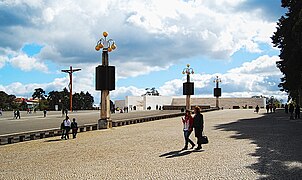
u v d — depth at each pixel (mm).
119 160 14680
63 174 11992
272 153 15891
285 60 47031
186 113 17844
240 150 17031
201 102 126875
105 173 12008
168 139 22766
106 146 19672
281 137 22891
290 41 44844
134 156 15703
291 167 12508
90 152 17312
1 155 16938
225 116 55531
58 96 127625
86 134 27875
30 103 133250
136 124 39812
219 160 14242
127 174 11758
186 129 17688
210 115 59594
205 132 27188
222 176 11219
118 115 66500
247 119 45969
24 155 16812
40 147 19891
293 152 16109
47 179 11266
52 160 15070
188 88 71500
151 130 30703
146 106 123250
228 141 20938
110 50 34781
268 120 43094
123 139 23344
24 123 43500
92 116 63594
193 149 17688
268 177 10953
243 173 11609
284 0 47406
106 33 35156
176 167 12852
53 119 53969
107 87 34344
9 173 12367
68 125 24641
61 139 24156
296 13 41938
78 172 12281
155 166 13125
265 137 22969
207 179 10836
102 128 33594
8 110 116812
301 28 37406
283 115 56625
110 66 34688
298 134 24938
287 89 55625
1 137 21312
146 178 11094
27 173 12312
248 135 24438
